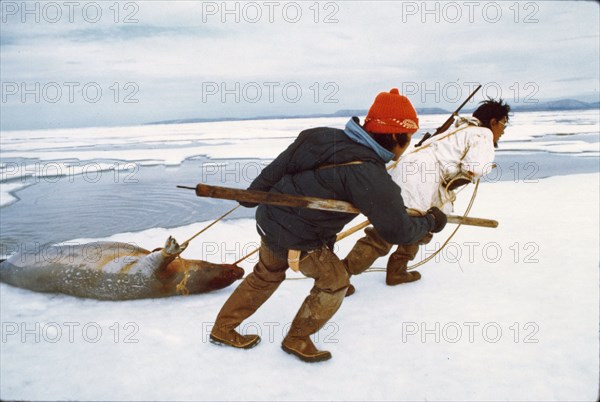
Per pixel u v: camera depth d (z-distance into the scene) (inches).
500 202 269.4
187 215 253.3
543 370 103.5
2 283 154.8
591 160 429.4
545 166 404.5
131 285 140.3
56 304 139.9
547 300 137.3
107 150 641.6
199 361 108.9
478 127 137.8
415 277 155.8
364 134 99.3
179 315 132.3
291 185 101.1
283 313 133.0
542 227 213.9
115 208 270.8
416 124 103.7
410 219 99.7
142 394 96.4
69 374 103.1
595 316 126.3
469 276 158.4
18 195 314.2
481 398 94.6
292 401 94.5
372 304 138.9
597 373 101.6
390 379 101.7
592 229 207.8
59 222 239.6
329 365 107.6
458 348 113.3
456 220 120.5
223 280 148.4
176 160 491.5
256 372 104.7
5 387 97.8
